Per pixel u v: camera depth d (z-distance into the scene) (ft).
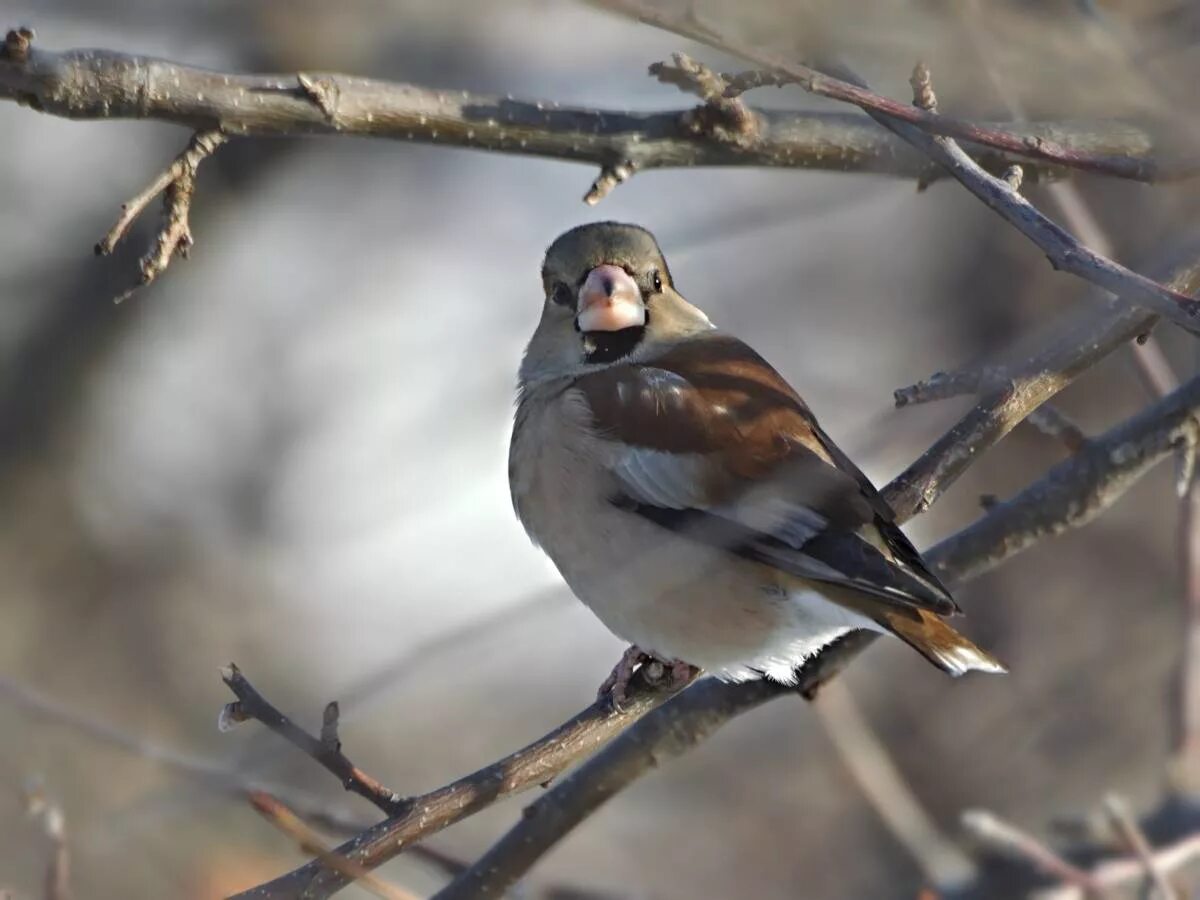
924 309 53.67
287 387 56.54
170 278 55.42
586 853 48.14
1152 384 27.96
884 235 54.03
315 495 55.62
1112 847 34.58
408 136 26.86
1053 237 20.52
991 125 26.35
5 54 23.95
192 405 55.88
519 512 28.96
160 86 24.49
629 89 35.32
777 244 53.98
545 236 57.06
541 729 50.08
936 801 46.62
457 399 55.93
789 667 26.55
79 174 55.16
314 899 22.57
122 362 55.06
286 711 50.21
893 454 28.94
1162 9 25.36
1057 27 21.38
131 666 50.98
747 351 29.53
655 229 40.06
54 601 51.62
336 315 57.11
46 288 54.44
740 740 50.16
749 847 48.14
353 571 54.39
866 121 28.43
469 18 26.81
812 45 20.45
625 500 26.96
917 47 20.68
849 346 53.52
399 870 45.93
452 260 57.41
